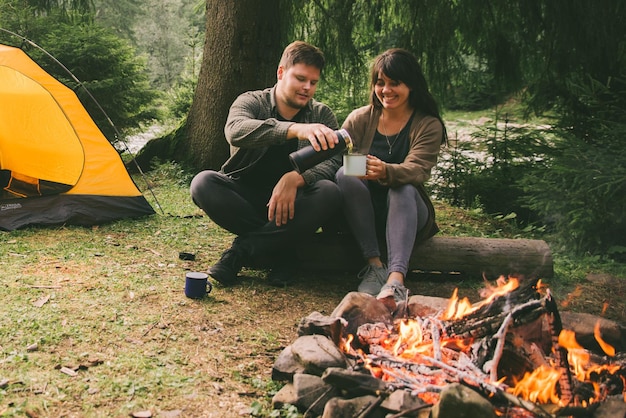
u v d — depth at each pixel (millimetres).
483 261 4070
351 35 7902
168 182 6758
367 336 2727
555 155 6371
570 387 2277
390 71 3715
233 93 6891
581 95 6637
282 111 3855
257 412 2449
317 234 4184
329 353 2555
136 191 5445
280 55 7129
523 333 2676
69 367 2697
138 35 23547
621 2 6891
